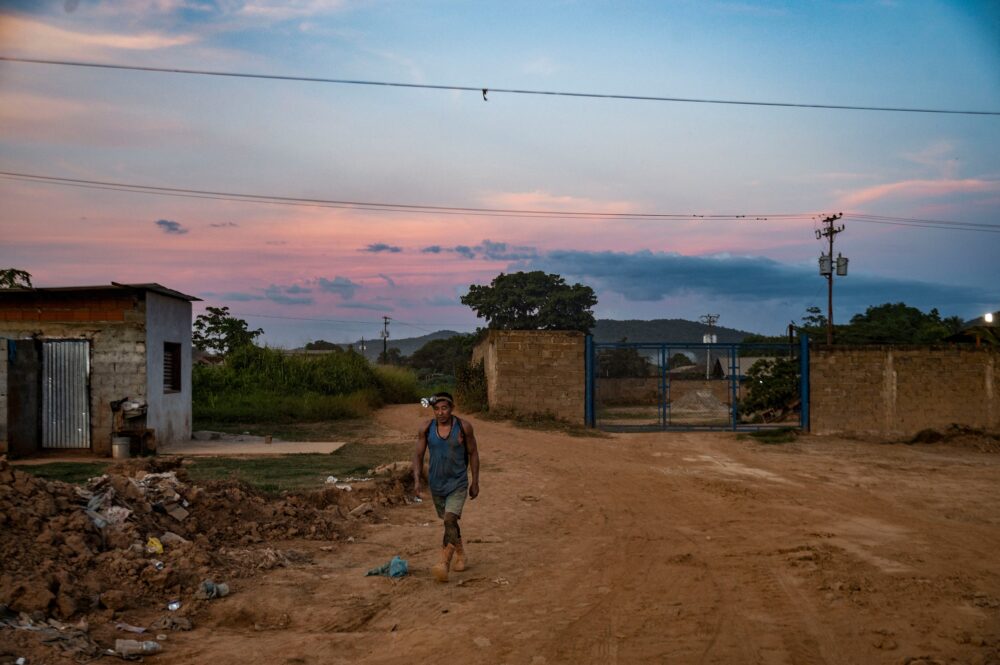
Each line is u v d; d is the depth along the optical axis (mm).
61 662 4789
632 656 5242
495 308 69188
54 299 18172
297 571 7570
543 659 5188
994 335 24891
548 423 24906
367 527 10000
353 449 19047
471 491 7793
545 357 25547
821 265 42000
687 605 6512
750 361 47156
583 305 69312
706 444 21609
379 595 6883
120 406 17922
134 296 18188
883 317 50625
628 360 58812
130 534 7297
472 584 7281
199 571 7059
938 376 23984
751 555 8523
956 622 5980
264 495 10523
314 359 37094
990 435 23578
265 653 5336
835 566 7891
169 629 5812
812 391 24000
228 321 46188
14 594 5551
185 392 20953
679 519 11062
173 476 9250
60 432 18188
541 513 11492
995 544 9234
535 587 7168
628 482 14852
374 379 38406
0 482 7191
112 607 6000
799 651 5332
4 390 16984
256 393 31531
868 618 6098
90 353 18141
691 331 177625
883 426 23906
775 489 14000
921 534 9844
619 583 7309
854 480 15398
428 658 5238
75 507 7293
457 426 7645
